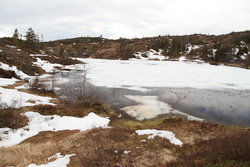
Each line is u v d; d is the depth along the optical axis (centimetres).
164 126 1084
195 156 608
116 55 8362
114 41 13588
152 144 761
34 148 697
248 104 1636
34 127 943
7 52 3244
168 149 716
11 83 2123
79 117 1191
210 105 1585
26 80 2391
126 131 952
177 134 929
